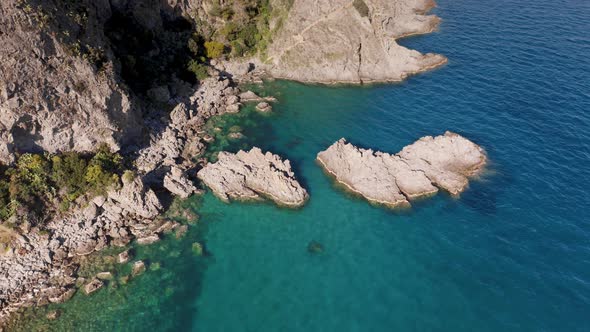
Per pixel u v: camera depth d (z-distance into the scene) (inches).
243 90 3184.1
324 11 3430.1
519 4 4591.5
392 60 3452.3
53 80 1993.1
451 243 2031.3
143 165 2346.2
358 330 1673.2
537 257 1951.3
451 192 2301.9
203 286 1827.0
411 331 1672.0
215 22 3430.1
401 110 2992.1
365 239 2060.8
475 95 3100.4
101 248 1936.5
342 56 3358.8
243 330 1667.1
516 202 2228.1
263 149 2613.2
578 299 1780.3
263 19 3511.3
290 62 3376.0
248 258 1956.2
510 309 1748.3
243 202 2253.9
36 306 1696.6
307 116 2950.3
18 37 1862.7
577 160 2466.8
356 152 2406.5
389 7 4072.3
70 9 2158.0
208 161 2477.9
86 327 1642.5
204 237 2047.2
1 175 1923.0
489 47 3740.2
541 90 3100.4
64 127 2084.2
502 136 2677.2
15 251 1849.2
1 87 1830.7
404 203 2239.2
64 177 2027.6
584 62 3410.4
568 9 4404.5
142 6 3043.8
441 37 3969.0
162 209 2154.3
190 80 3105.3
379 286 1839.3
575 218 2126.0
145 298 1764.3
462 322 1702.8
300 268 1916.8
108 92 2210.9
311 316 1721.2
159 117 2696.9
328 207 2242.9
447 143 2472.9
